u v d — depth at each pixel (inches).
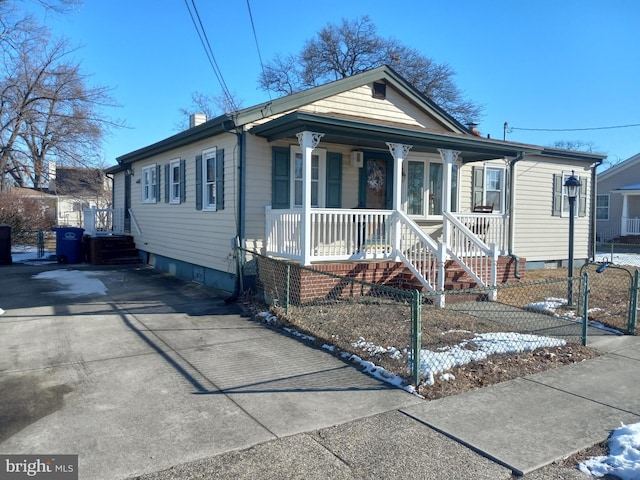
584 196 652.7
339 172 450.3
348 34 1515.7
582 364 237.8
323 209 365.1
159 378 210.1
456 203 519.5
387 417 173.3
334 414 175.0
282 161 417.4
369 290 375.9
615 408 184.4
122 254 673.6
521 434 161.2
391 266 387.5
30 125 1099.9
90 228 719.7
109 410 176.7
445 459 144.8
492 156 482.6
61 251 674.8
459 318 313.9
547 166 616.1
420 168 501.7
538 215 612.1
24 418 170.4
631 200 1146.0
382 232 412.2
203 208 468.8
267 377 212.8
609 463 142.6
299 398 189.5
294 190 424.5
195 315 332.8
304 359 238.2
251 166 402.3
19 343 262.8
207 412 175.5
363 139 387.2
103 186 1389.0
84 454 145.5
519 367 229.1
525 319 321.4
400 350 238.2
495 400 190.4
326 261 376.8
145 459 142.6
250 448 149.5
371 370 219.5
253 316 328.8
